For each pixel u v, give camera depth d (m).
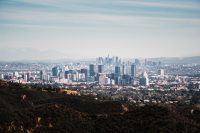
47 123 131.62
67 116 138.75
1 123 125.19
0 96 184.25
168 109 153.38
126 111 158.75
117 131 136.12
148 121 139.75
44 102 194.62
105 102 182.00
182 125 138.75
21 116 131.88
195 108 196.62
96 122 140.12
